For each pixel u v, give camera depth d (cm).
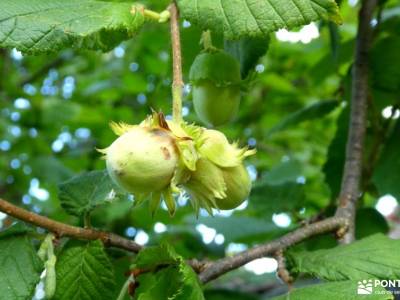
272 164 38
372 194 21
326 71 26
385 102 21
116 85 41
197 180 12
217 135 12
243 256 14
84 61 45
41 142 40
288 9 12
